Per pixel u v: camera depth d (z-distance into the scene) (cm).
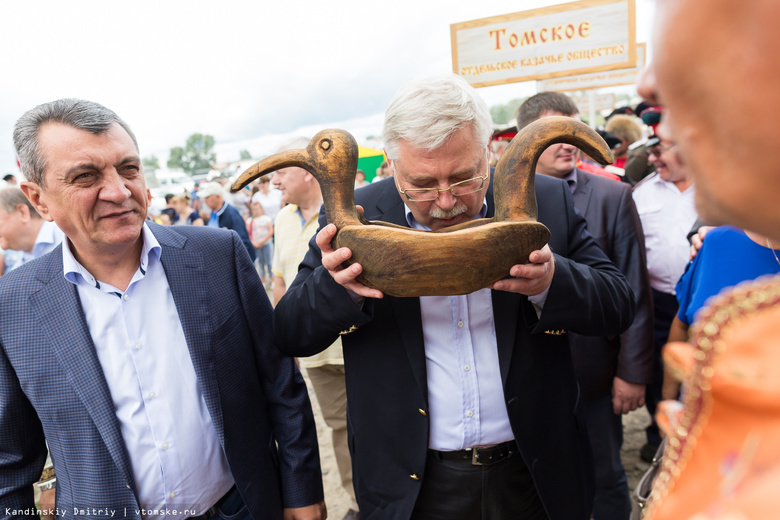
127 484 123
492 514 140
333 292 129
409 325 136
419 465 135
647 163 357
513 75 425
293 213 280
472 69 438
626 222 212
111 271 129
